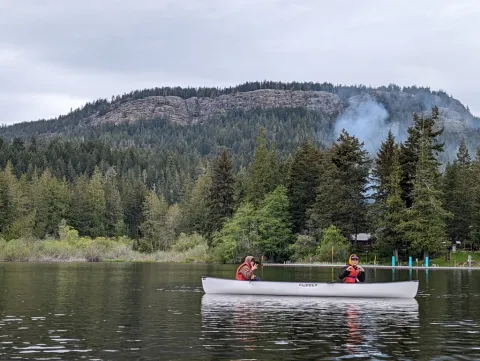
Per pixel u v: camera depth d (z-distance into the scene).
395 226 78.81
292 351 14.50
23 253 90.62
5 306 23.81
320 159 98.81
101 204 153.75
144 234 148.62
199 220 124.06
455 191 90.75
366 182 88.88
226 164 109.50
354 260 29.48
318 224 88.75
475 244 91.75
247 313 22.05
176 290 32.28
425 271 59.88
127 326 18.48
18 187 141.50
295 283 28.83
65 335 16.72
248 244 91.12
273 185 105.25
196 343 15.52
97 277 44.44
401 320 20.31
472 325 19.17
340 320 20.23
